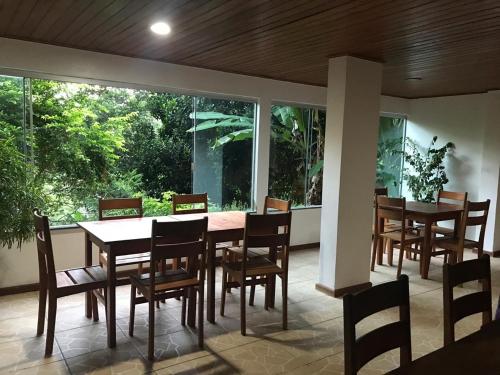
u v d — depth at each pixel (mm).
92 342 2896
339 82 3838
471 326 3316
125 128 4461
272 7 2635
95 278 2885
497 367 1346
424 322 3404
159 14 2836
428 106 6781
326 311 3570
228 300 3789
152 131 4645
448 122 6531
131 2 2611
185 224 2721
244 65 4500
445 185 6625
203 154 5027
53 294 2680
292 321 3346
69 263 4082
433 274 4766
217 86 4805
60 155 4070
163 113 4684
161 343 2918
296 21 2904
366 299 1438
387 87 5773
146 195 4684
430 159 6707
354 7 2596
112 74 4094
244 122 5293
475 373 1308
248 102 5254
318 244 6004
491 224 5727
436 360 1395
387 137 7004
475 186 6242
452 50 3617
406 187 7176
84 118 4184
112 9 2760
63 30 3322
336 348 2906
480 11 2635
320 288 4070
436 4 2516
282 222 3121
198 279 2957
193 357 2736
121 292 3938
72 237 4086
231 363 2674
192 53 3996
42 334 2986
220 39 3451
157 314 3432
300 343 2969
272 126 5539
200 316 2859
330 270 3977
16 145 3801
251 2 2555
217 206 5203
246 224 2984
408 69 4445
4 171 3301
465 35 3160
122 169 4496
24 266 3830
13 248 3752
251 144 5383
